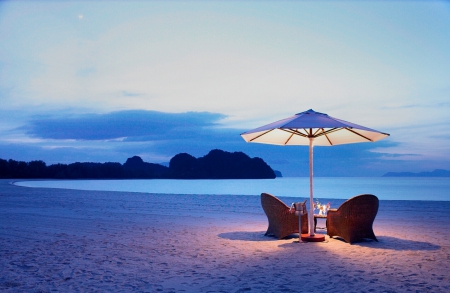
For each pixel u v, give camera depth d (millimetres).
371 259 6352
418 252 6855
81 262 6363
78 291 4898
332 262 6168
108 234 9117
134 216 12719
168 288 4984
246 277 5418
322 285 5000
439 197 27734
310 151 8109
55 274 5660
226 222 11211
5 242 8094
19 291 4906
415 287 4871
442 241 7945
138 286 5078
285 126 6992
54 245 7770
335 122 7176
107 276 5539
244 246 7555
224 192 35188
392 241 7938
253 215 12906
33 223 11062
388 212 13398
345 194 31781
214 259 6500
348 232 7711
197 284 5141
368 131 7246
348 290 4793
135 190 39094
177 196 21688
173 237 8664
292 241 7980
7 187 34562
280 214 8250
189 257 6672
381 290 4770
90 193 24781
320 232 8984
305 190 41188
